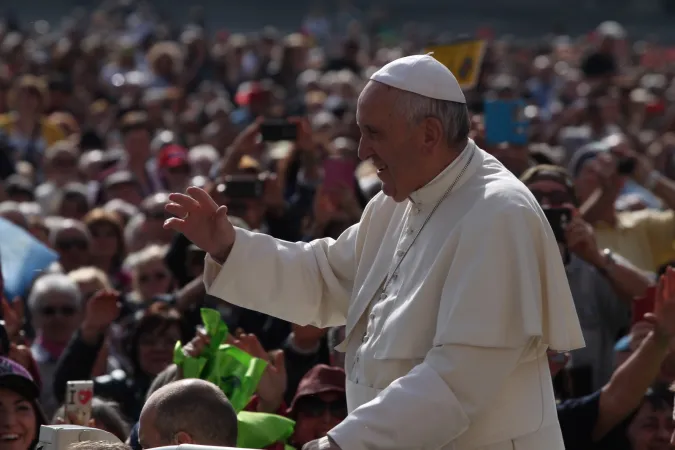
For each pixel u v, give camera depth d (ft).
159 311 71.46
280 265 45.50
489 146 80.18
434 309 41.52
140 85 201.98
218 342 55.01
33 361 63.05
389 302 42.91
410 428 39.04
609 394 60.13
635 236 89.35
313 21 395.75
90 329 68.44
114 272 103.55
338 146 121.29
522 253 40.47
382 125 41.70
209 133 153.79
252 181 85.56
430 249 42.09
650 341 58.70
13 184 121.90
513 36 476.95
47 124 153.07
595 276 74.02
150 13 364.38
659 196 91.61
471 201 41.86
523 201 41.29
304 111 173.88
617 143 103.40
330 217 85.71
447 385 39.58
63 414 57.62
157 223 102.73
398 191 42.91
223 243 44.57
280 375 59.93
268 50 245.24
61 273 91.76
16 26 317.22
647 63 284.82
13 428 54.44
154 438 43.55
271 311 45.98
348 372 44.78
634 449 61.00
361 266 45.60
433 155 42.14
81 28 363.35
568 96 205.46
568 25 519.19
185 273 82.69
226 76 228.63
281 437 54.39
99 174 139.23
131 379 72.33
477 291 40.14
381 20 438.81
